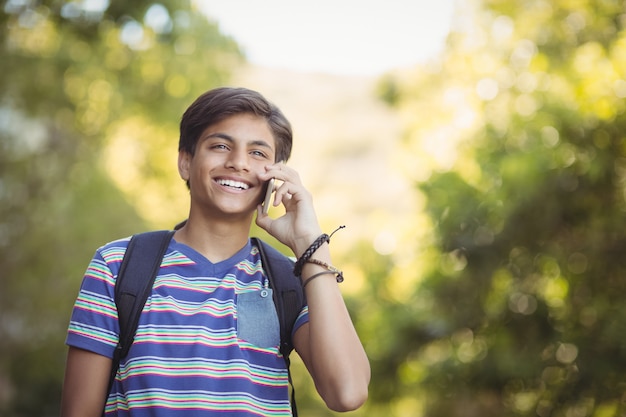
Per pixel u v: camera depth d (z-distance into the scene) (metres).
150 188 19.70
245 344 2.54
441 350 10.29
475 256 9.46
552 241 9.10
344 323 2.58
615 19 9.45
